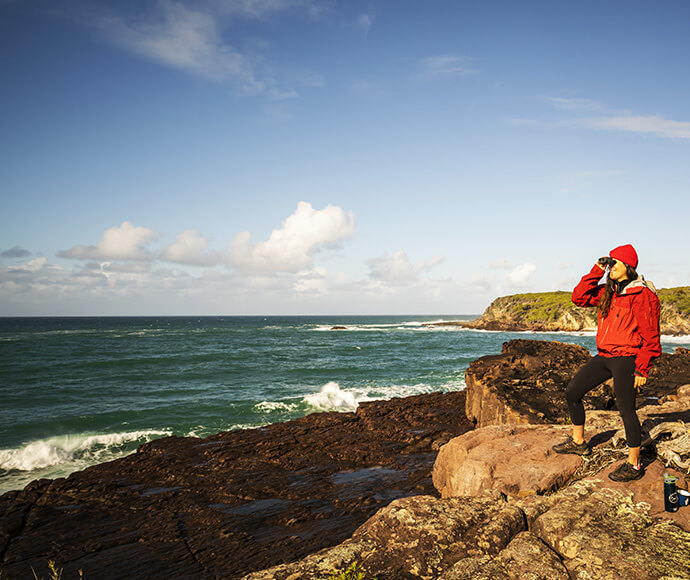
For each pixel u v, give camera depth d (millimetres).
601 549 3332
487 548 3529
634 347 4129
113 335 79438
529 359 14758
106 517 8320
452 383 25719
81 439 14547
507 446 6086
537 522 3854
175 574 6344
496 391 12414
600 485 4328
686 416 6762
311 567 3344
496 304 121438
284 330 104000
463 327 118750
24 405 20578
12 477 11625
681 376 14031
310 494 9172
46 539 7496
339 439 12633
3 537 7578
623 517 3775
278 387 25109
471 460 5840
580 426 5160
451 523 3783
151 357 41219
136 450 13383
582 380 4734
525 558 3314
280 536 7418
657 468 4434
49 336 75375
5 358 40281
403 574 3289
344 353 46688
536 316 106375
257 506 8672
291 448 12125
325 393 21547
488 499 4270
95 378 28766
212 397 22109
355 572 3270
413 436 12820
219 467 10789
